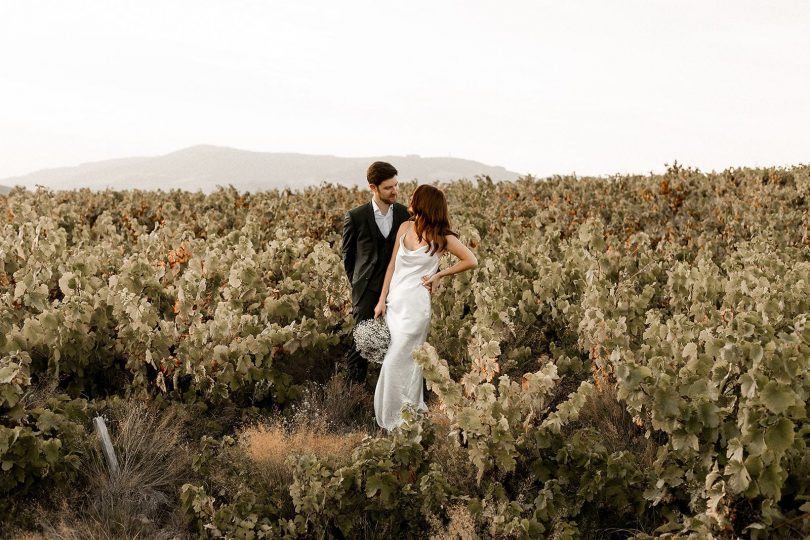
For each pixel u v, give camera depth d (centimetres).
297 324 632
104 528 350
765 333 364
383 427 481
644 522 350
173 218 1209
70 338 493
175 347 537
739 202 1143
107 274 716
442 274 477
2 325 500
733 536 300
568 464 363
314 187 1716
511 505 331
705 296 584
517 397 390
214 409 512
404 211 523
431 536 335
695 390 346
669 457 356
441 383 381
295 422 486
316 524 342
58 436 393
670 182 1374
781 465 327
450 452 386
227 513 343
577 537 332
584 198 1313
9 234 910
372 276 514
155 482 399
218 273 656
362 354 495
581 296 621
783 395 304
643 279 679
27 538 335
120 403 473
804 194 1268
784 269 627
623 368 362
